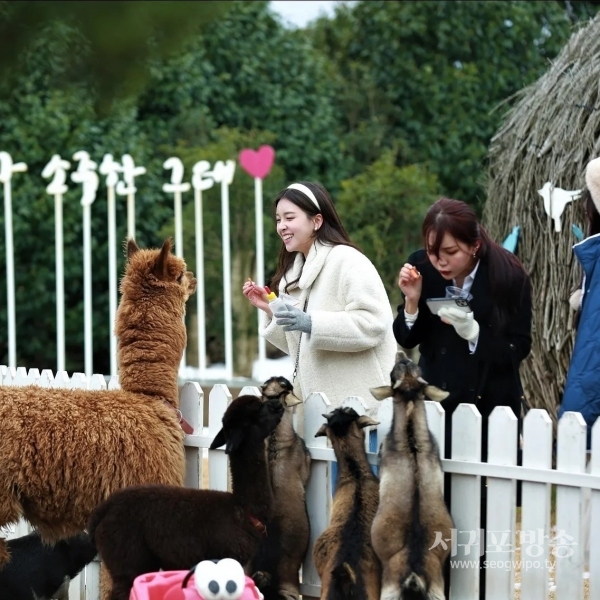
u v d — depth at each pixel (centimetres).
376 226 1727
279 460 591
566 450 535
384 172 1764
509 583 557
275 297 604
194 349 1928
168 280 628
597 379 598
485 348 603
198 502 535
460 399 612
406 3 2178
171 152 1911
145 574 515
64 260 1792
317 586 614
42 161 1773
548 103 933
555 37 2147
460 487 571
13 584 616
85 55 830
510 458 553
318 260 632
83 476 573
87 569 716
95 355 1980
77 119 1812
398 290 1734
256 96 2111
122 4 785
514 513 554
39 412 575
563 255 894
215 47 2059
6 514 571
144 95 1998
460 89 2098
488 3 2127
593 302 611
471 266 608
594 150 866
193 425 662
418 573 524
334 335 602
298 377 666
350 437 567
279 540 586
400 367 560
